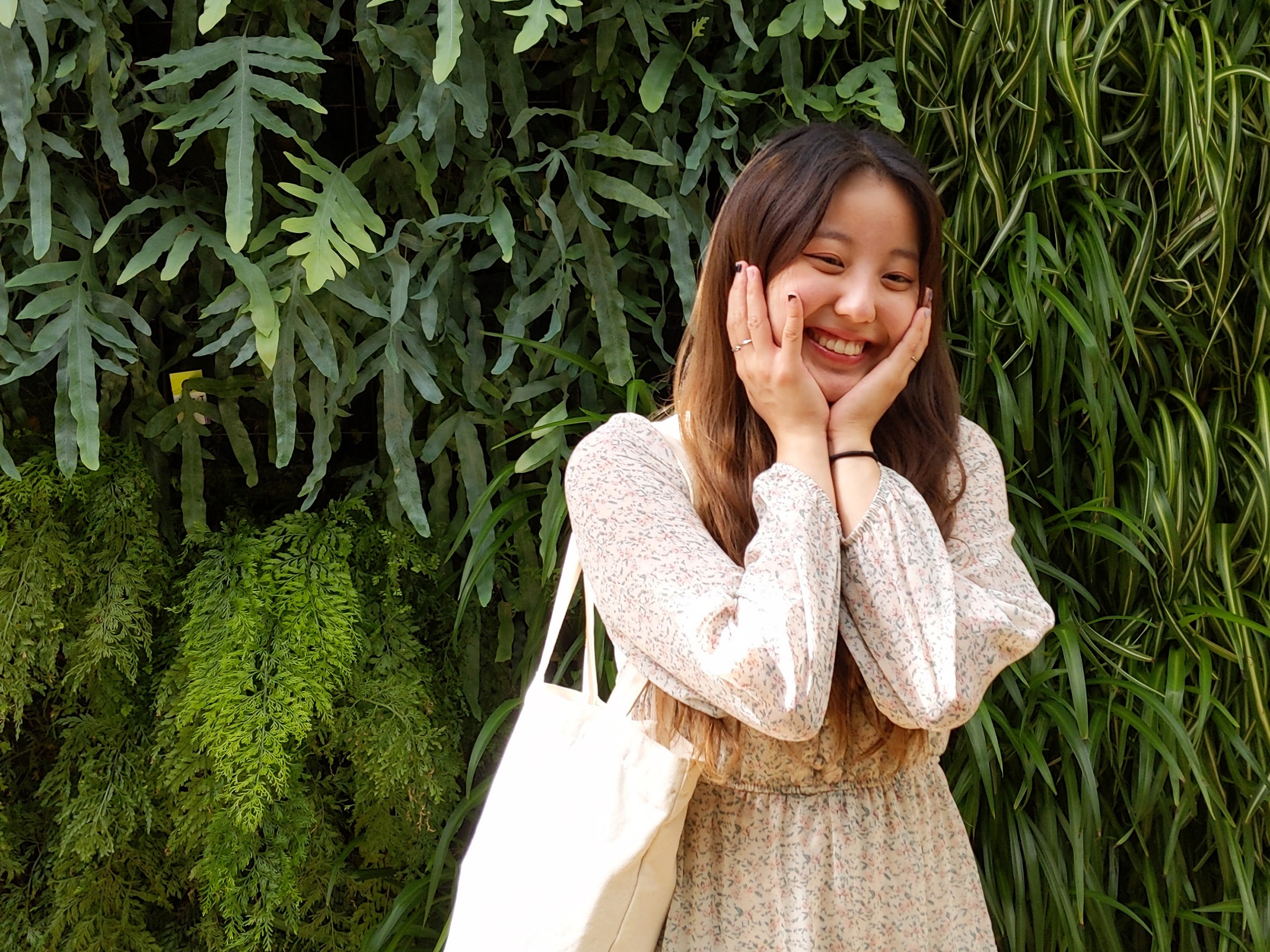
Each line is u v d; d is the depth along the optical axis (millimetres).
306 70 1437
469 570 1497
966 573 907
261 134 1564
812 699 751
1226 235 1495
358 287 1528
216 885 1418
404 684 1525
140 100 1623
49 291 1444
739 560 890
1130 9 1519
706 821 875
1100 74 1621
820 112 1623
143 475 1546
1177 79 1532
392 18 1622
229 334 1429
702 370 924
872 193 854
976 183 1617
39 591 1438
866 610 825
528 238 1684
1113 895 1574
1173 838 1460
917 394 977
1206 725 1573
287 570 1482
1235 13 1632
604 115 1775
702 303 926
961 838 954
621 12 1573
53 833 1560
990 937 953
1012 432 1533
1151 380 1653
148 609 1607
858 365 911
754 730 843
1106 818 1616
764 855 858
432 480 1822
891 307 882
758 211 872
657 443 918
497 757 1758
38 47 1390
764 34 1687
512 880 833
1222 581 1613
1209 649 1541
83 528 1545
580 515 858
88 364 1430
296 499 1813
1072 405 1580
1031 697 1522
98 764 1517
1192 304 1629
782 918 846
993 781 1503
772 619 760
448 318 1611
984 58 1621
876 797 880
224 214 1538
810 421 857
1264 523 1533
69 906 1525
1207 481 1532
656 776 812
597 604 854
